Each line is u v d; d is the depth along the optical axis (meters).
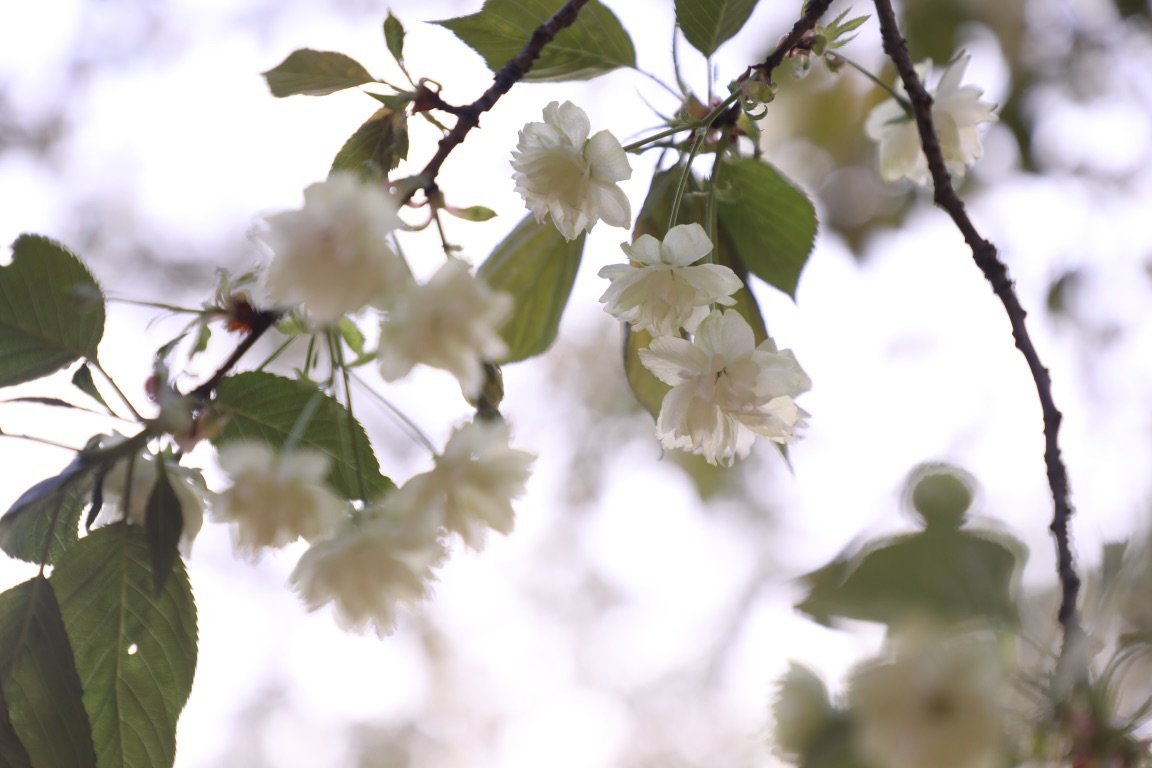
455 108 1.27
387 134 1.28
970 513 1.13
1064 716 1.14
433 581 1.23
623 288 1.28
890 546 1.12
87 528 1.21
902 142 1.41
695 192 1.33
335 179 1.21
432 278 1.21
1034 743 1.14
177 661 1.25
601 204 1.28
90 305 1.24
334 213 1.20
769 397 1.27
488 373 1.26
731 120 1.33
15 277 1.24
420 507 1.22
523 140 1.28
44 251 1.25
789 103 2.07
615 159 1.28
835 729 1.14
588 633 4.27
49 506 1.25
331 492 1.23
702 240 1.28
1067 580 1.16
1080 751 1.14
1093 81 1.88
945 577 1.12
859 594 1.12
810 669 1.14
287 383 1.24
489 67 1.34
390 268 1.20
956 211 1.31
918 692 1.12
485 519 1.23
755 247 1.36
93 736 1.25
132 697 1.25
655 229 1.34
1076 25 1.85
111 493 1.24
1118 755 1.14
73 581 1.24
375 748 4.34
